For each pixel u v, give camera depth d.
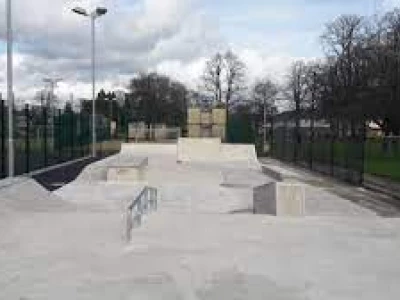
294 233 12.23
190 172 30.30
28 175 24.91
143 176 25.66
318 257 9.98
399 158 28.92
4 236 10.69
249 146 40.53
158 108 96.50
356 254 10.29
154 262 9.31
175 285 8.05
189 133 57.75
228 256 9.87
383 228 13.19
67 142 36.41
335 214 17.39
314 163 36.44
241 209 18.50
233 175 29.86
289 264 9.41
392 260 9.88
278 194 14.90
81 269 8.80
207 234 11.86
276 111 91.31
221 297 7.56
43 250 9.88
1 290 7.70
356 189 25.06
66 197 19.61
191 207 18.75
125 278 8.34
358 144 26.89
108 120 61.16
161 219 13.66
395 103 54.25
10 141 21.61
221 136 57.41
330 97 66.38
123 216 12.56
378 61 57.75
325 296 7.71
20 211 13.16
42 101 59.09
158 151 47.16
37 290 7.72
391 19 59.06
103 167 29.22
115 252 9.92
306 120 76.06
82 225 11.68
